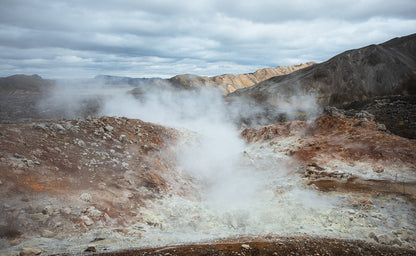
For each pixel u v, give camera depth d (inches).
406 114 2319.1
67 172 486.3
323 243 378.3
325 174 783.7
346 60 6510.8
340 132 1105.4
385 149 872.9
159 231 425.4
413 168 754.8
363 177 740.7
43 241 323.0
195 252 319.3
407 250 367.6
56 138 579.5
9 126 545.3
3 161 422.9
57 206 389.7
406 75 5565.9
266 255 324.5
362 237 419.2
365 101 3412.9
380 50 6392.7
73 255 290.2
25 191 393.1
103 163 570.6
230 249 333.7
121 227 403.2
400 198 579.8
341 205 571.5
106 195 469.7
